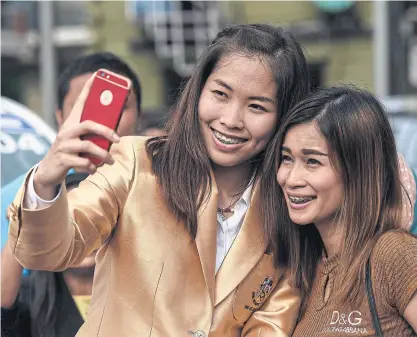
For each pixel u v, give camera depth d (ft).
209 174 13.60
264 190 14.10
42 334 17.08
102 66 19.60
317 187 13.52
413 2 69.00
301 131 13.55
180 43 77.10
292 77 13.73
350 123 13.55
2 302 16.97
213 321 13.57
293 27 82.89
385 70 43.01
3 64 85.97
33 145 20.98
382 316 13.00
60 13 82.48
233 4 80.48
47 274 17.16
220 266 13.80
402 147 25.75
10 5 84.02
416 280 12.64
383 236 13.33
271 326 14.02
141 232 13.19
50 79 48.29
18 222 11.42
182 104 13.85
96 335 13.14
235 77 13.28
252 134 13.46
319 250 14.42
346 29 82.84
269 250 14.26
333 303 13.55
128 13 81.76
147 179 13.43
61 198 11.46
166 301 13.11
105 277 13.38
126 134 18.78
